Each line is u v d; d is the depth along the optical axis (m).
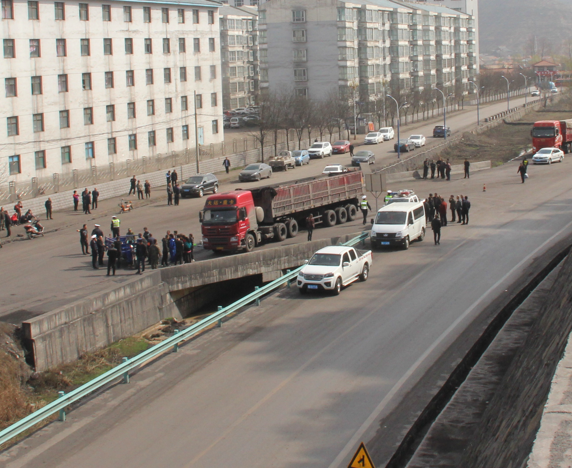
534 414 9.95
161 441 17.27
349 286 30.88
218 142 80.44
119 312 27.41
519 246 36.22
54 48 58.94
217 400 19.55
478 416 16.45
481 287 29.14
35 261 35.16
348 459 15.77
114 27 65.06
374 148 82.56
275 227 38.38
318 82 108.25
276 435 17.20
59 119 59.91
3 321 24.83
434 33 139.12
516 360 17.00
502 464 9.73
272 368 21.72
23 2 55.91
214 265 31.78
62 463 16.44
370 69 114.12
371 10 113.69
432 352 22.09
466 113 127.44
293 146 81.69
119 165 62.72
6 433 16.94
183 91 74.56
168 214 47.78
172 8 72.19
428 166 64.38
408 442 16.17
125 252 33.09
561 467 7.72
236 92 128.12
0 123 54.56
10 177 55.56
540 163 66.00
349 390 19.64
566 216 43.16
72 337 25.03
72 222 46.00
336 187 43.56
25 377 22.98
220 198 35.72
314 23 107.00
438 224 37.66
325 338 24.19
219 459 16.17
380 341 23.48
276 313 27.42
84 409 19.45
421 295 28.61
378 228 37.12
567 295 15.15
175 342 23.34
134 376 21.72
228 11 129.62
